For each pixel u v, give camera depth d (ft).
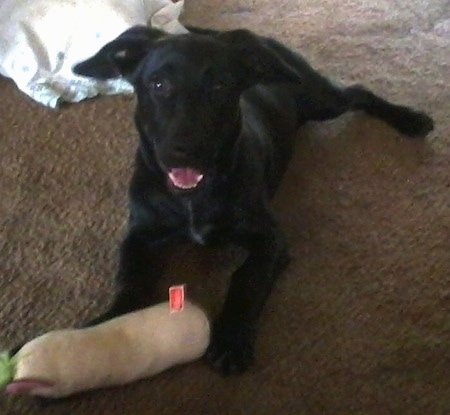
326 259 4.01
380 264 4.00
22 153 4.58
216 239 3.90
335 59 5.36
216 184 3.65
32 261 3.97
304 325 3.71
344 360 3.58
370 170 4.54
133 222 3.85
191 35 3.55
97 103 4.92
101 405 3.38
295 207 4.30
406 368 3.56
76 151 4.61
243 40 3.54
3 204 4.26
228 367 3.45
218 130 3.48
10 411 3.34
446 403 3.43
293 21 5.72
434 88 5.14
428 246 4.09
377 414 3.40
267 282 3.68
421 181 4.47
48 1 4.99
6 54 4.97
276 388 3.47
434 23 5.73
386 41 5.53
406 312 3.78
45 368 3.13
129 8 5.04
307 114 4.70
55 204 4.27
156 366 3.35
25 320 3.70
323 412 3.40
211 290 3.88
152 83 3.48
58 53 4.94
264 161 3.99
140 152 3.80
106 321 3.40
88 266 3.95
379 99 4.87
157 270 3.95
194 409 3.39
